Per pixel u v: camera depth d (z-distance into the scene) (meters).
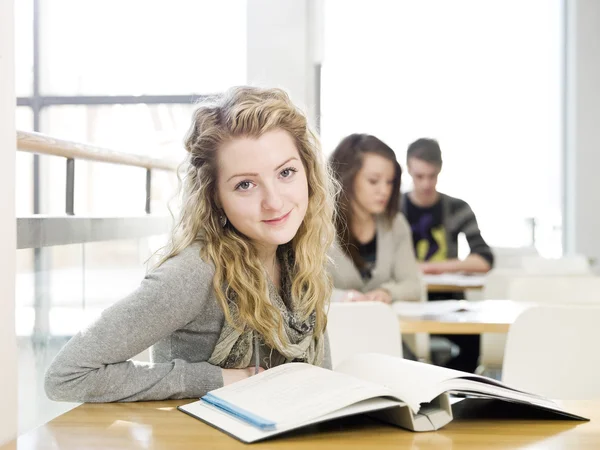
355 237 2.62
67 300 1.84
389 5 5.60
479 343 3.40
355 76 5.61
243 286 1.14
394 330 2.06
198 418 0.97
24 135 1.50
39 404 1.73
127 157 2.30
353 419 0.97
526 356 1.95
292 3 5.55
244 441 0.85
